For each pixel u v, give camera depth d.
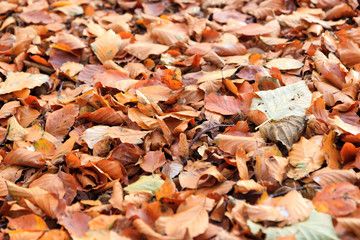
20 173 1.31
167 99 1.40
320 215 1.19
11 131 1.36
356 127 1.30
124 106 1.39
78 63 1.53
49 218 1.24
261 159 1.26
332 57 1.44
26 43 1.55
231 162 1.28
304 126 1.32
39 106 1.43
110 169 1.29
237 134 1.33
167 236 1.17
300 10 1.66
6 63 1.52
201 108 1.41
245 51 1.52
